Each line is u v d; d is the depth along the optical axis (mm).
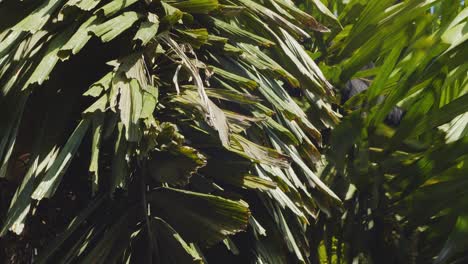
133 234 3721
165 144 3547
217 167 3930
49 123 3773
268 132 4145
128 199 3760
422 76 4605
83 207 4047
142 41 3646
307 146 4293
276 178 3996
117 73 3596
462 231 4277
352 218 4770
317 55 5207
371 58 5023
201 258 3729
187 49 3939
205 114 3592
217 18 4301
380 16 5031
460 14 4664
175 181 3631
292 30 4227
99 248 3627
